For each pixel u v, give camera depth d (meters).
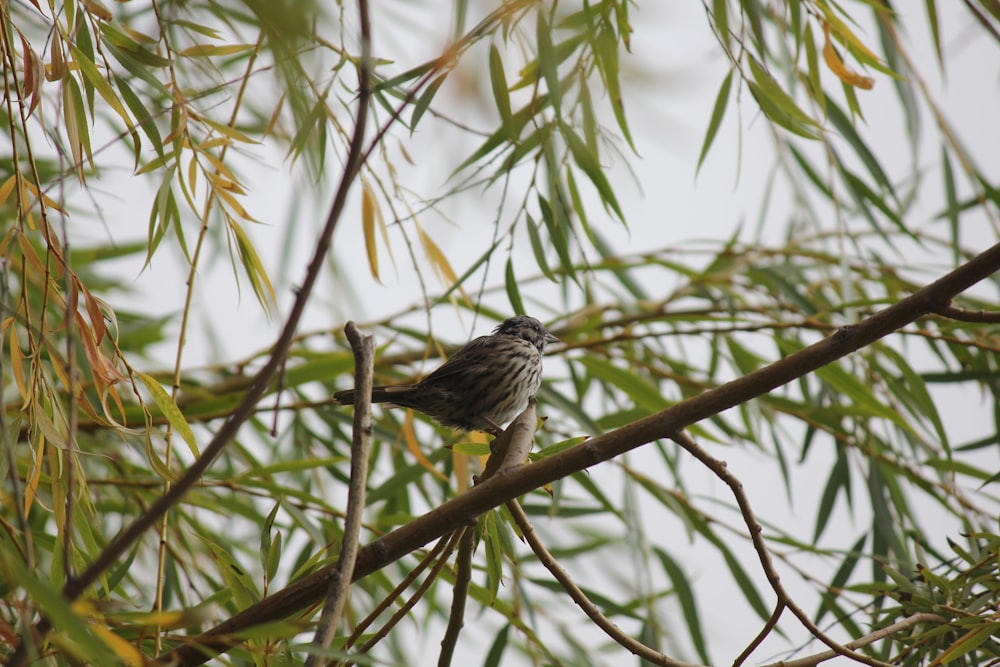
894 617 6.66
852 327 5.41
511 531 6.56
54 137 5.41
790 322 10.09
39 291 8.27
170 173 6.34
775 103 6.68
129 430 5.82
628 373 9.46
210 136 6.84
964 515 9.37
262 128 8.33
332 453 10.21
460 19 4.77
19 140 8.26
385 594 10.02
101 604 4.09
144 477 9.02
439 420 9.68
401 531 5.44
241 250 6.85
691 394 10.71
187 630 6.45
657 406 9.42
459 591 5.66
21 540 5.99
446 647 5.64
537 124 6.64
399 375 10.94
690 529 9.30
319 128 6.33
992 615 5.92
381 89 6.00
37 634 4.18
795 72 7.19
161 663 4.36
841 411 9.90
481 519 6.28
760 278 10.73
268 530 5.63
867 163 9.08
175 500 4.08
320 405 9.83
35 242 8.75
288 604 5.30
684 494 9.70
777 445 10.00
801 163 10.06
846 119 8.98
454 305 7.73
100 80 6.12
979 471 9.48
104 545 7.64
